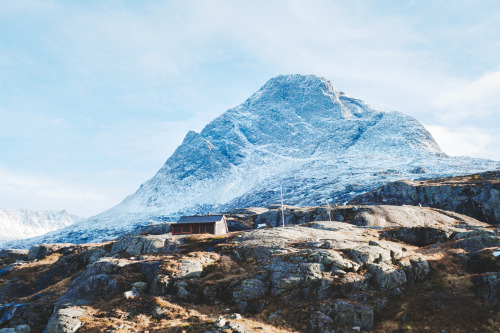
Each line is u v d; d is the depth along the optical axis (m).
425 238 73.12
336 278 48.56
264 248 64.62
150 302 48.88
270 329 41.94
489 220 124.62
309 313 44.34
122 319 45.81
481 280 45.50
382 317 43.28
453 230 72.69
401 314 42.94
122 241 85.19
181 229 92.62
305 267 50.53
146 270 58.09
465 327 39.19
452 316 41.25
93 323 45.00
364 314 42.53
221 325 41.34
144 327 43.47
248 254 65.12
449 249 58.62
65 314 46.53
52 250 110.75
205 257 63.00
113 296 52.34
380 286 48.25
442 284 47.88
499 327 38.12
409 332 39.94
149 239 81.88
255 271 55.25
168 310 47.28
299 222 128.12
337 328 41.72
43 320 53.06
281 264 53.75
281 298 48.09
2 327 51.94
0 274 90.94
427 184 156.00
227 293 51.34
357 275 49.19
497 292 42.69
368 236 76.62
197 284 52.88
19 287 83.00
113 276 55.75
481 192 132.75
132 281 55.12
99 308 49.38
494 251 51.16
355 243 62.78
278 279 50.69
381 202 158.12
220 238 77.81
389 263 51.97
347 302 44.50
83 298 54.41
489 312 40.84
